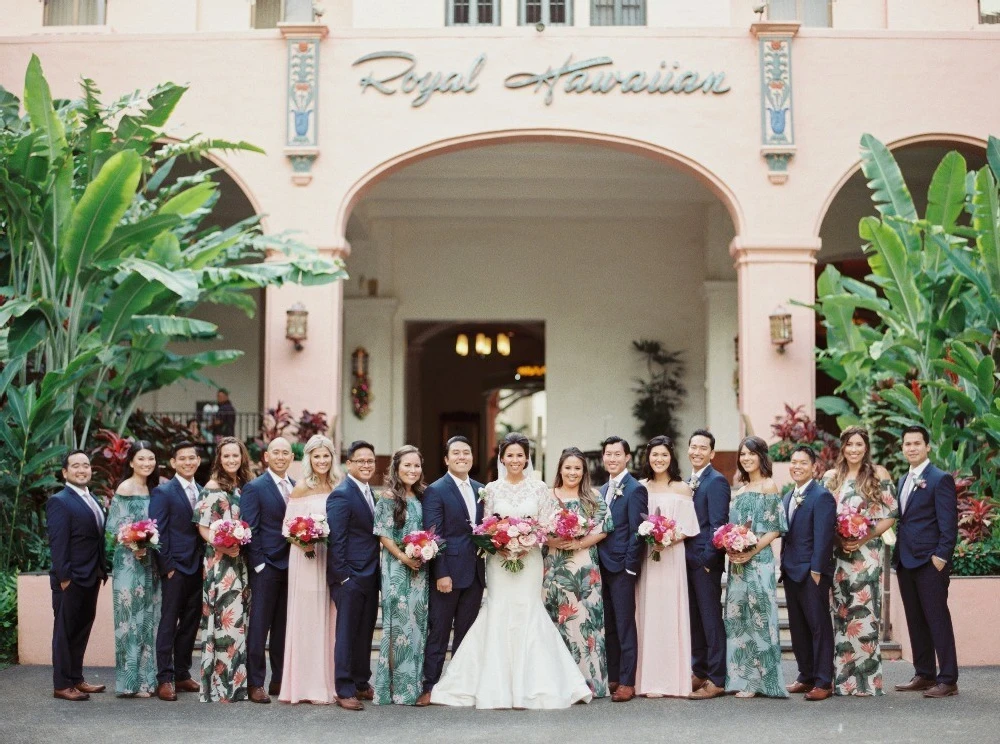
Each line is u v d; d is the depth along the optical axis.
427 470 24.58
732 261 16.80
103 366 10.23
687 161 12.59
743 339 12.54
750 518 7.21
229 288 11.40
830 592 7.25
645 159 15.44
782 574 7.29
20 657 8.72
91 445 10.73
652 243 17.59
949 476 7.31
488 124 12.62
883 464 12.07
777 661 7.14
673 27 12.98
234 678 7.08
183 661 7.45
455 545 7.01
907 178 15.51
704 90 12.62
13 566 9.62
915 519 7.37
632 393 17.44
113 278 10.74
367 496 7.09
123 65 12.69
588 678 7.08
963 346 10.17
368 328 17.38
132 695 7.23
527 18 13.63
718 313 16.78
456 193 16.48
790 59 12.62
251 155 12.61
